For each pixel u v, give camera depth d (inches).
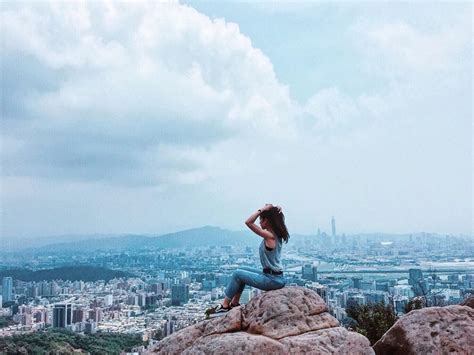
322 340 295.6
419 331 339.9
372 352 305.6
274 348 286.2
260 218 337.1
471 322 343.0
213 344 295.4
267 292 323.0
